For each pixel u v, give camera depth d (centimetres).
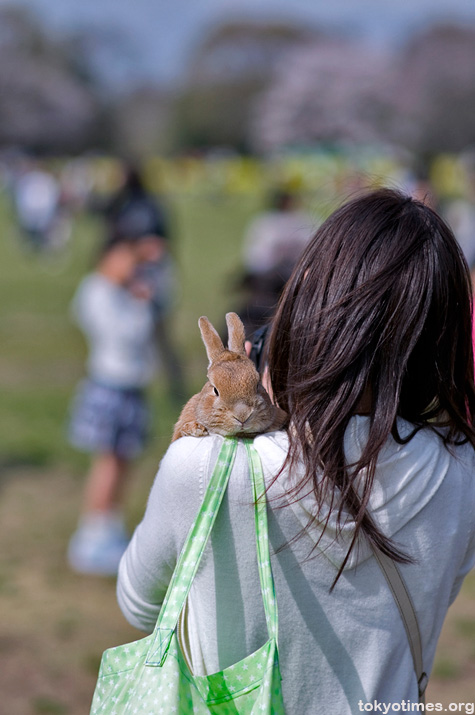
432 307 230
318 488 217
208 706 210
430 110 10281
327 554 223
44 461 1004
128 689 212
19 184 3638
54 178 3912
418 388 238
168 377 1138
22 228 3134
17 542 778
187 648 239
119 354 721
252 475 221
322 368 225
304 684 230
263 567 215
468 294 242
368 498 219
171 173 7238
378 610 229
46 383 1348
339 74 10625
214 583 227
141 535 240
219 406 234
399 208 240
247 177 6825
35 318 1862
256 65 11988
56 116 10931
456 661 580
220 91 11694
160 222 1106
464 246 1020
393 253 230
